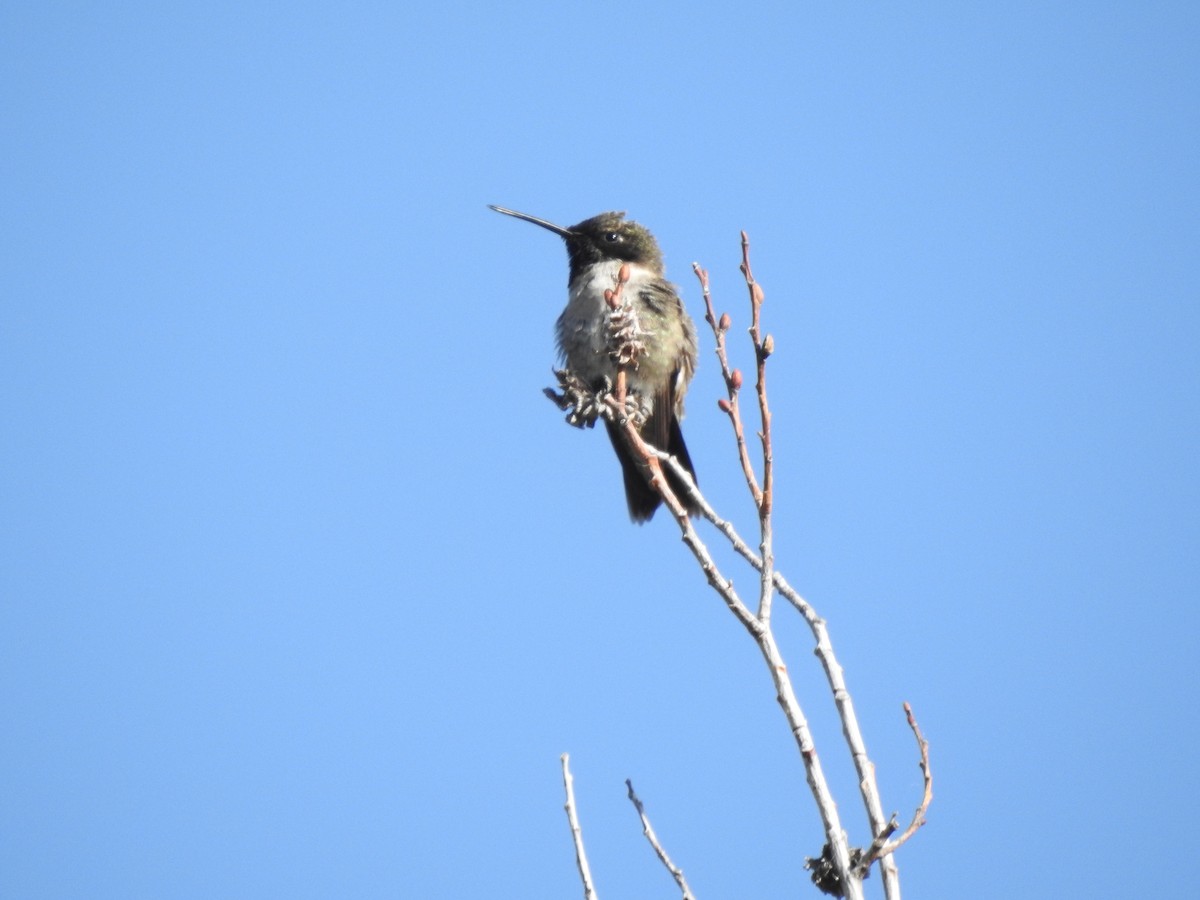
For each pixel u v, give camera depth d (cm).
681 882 659
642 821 680
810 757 589
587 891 645
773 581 644
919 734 592
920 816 571
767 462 655
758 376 664
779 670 612
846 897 557
